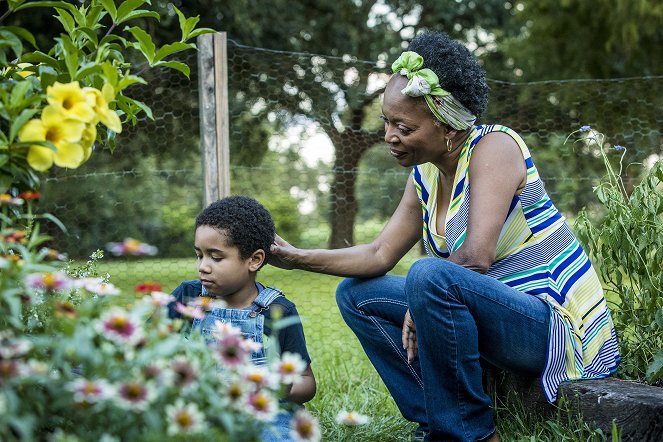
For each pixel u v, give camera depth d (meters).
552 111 6.68
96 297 1.83
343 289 2.67
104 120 1.83
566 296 2.44
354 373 3.64
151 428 1.39
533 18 11.23
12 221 1.89
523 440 2.36
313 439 1.52
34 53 2.01
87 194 7.83
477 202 2.36
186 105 7.36
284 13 11.41
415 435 2.54
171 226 8.95
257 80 7.71
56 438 1.37
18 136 1.78
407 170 7.44
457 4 13.37
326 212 8.40
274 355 2.10
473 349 2.27
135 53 7.64
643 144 6.40
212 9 9.93
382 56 12.80
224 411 1.44
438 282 2.21
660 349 2.55
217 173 3.57
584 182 6.39
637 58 10.57
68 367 1.46
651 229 2.68
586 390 2.32
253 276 2.41
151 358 1.43
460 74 2.32
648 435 2.16
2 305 1.60
